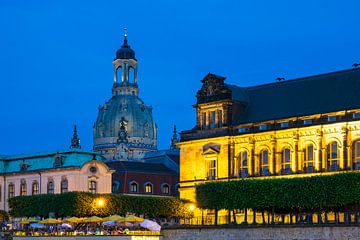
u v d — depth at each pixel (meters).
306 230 115.06
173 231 131.25
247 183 129.62
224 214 153.00
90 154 183.38
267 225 119.81
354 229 110.12
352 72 149.12
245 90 166.75
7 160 193.75
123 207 147.25
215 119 162.25
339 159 139.88
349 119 139.25
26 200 150.62
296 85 157.50
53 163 181.62
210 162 161.12
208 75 164.62
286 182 126.19
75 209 142.75
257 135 152.88
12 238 145.00
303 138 146.00
